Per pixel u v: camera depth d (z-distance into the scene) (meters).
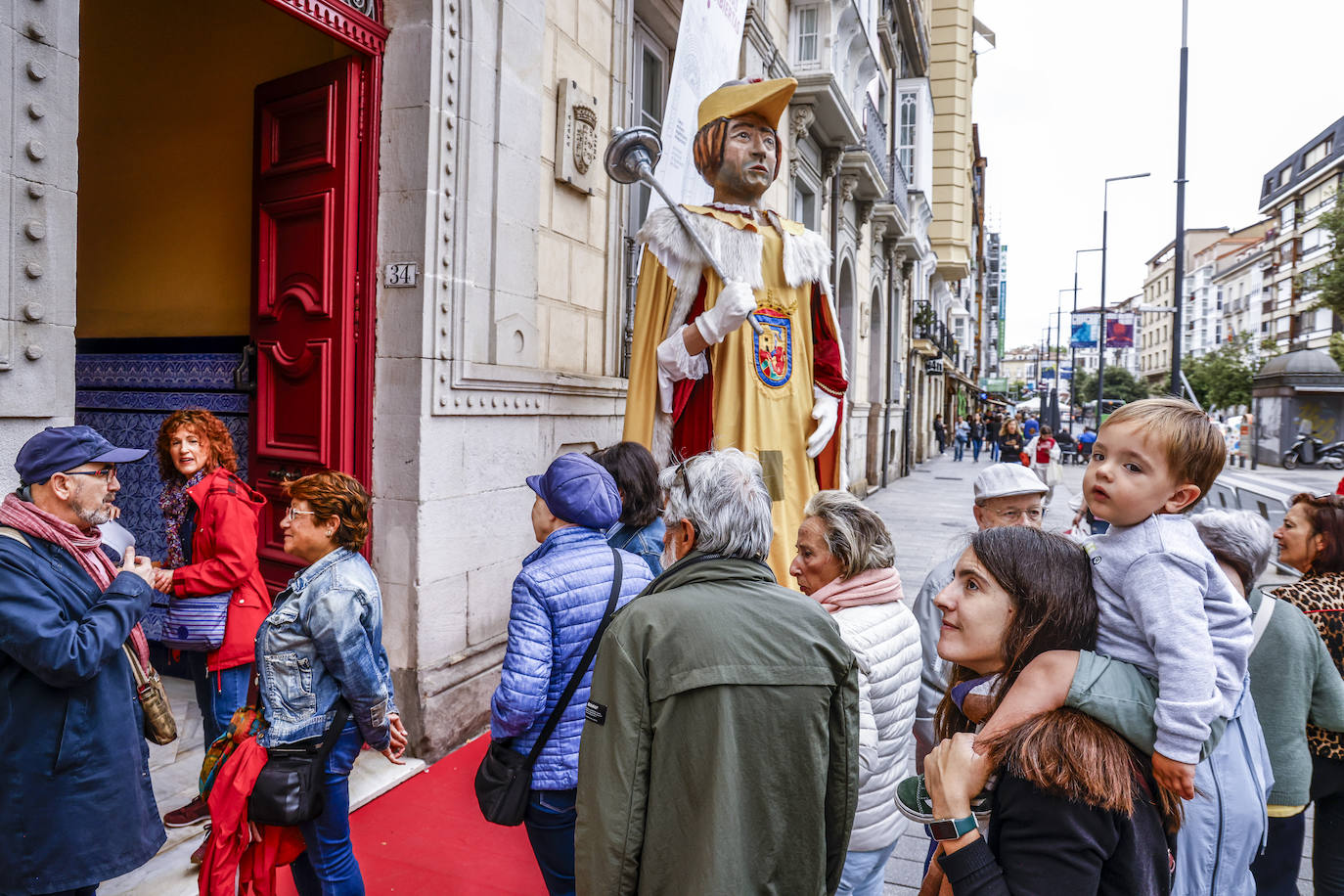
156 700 2.32
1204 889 1.75
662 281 3.81
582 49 5.19
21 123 2.25
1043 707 1.30
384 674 2.47
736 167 3.85
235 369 4.53
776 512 3.80
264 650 2.32
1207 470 1.33
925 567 9.38
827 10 9.72
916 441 28.44
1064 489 19.86
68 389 2.38
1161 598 1.29
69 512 2.05
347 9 3.67
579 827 1.58
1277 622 2.30
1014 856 1.27
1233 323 79.94
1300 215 62.50
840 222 12.60
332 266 3.94
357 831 3.26
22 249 2.26
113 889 2.78
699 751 1.55
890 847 2.23
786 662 1.61
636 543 3.00
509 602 4.46
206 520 2.99
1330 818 2.58
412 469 3.82
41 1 2.29
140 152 5.05
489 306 4.20
